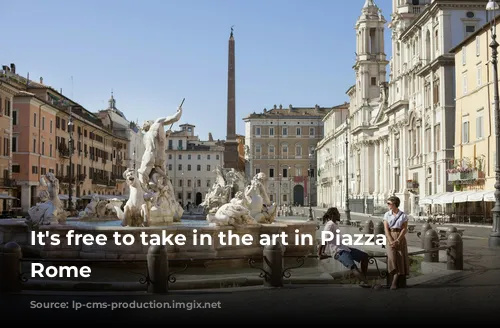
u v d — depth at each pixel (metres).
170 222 19.11
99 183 81.88
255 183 19.84
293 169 133.62
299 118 133.62
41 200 17.62
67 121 70.19
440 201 47.44
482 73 44.25
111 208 24.80
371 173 85.12
